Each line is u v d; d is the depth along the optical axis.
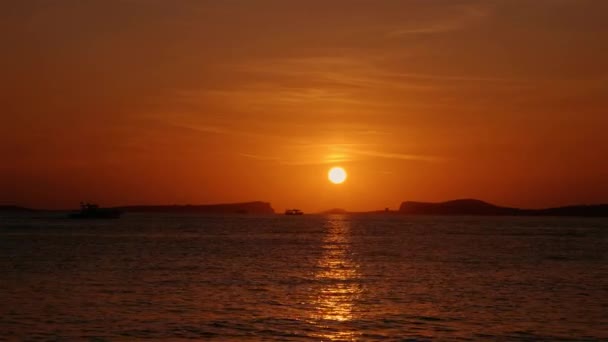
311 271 73.38
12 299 50.62
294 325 41.69
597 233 194.12
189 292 55.19
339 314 45.44
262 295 53.78
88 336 38.47
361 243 133.38
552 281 64.69
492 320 43.72
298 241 140.00
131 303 49.19
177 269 74.44
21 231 180.12
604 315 45.66
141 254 97.25
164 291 55.66
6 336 38.34
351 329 40.69
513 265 82.00
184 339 37.88
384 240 146.50
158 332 39.56
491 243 134.12
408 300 51.69
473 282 63.59
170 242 131.62
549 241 143.38
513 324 42.50
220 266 78.69
